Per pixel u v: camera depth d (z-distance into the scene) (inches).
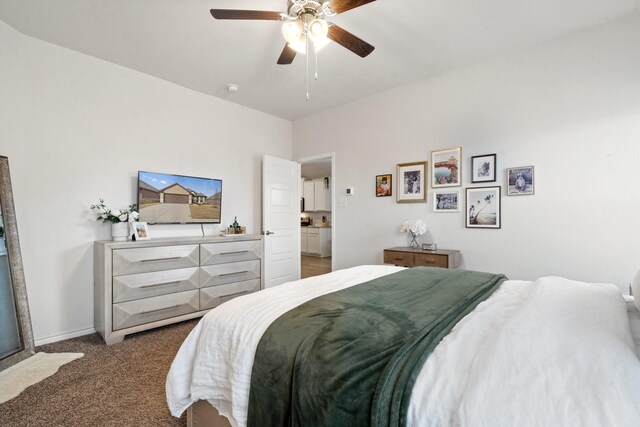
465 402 25.7
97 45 104.3
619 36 91.0
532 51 105.3
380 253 146.9
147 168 125.6
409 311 47.2
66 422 61.4
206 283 122.2
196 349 52.3
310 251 311.6
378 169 147.6
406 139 137.5
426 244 126.6
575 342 30.5
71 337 105.0
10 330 88.3
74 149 107.1
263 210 162.7
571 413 22.6
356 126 156.0
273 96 150.5
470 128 119.0
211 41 102.3
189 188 135.7
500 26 95.4
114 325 98.9
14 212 91.7
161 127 130.2
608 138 92.5
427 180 131.3
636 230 88.5
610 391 23.5
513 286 65.0
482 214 116.3
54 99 102.9
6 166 91.2
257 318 48.1
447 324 42.9
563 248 99.9
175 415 52.1
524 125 107.0
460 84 121.2
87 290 109.7
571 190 98.4
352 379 32.1
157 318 108.7
